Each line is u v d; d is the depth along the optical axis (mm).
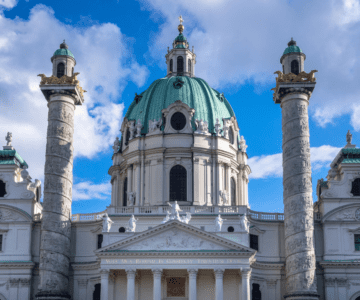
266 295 77438
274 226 80062
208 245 71062
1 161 82188
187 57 99562
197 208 78875
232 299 72438
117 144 94312
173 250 70688
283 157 76188
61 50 80125
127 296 69688
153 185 85625
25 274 77188
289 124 75812
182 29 103062
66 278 74062
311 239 72125
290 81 76062
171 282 74188
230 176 89312
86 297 77812
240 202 91062
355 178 80000
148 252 70438
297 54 77938
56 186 75062
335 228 78000
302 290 70312
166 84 93188
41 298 70750
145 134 88938
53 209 74250
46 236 73250
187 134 87312
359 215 78250
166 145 87000
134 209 78812
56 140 76500
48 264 72188
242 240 71312
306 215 72625
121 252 70562
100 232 79688
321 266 76812
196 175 85500
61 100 77750
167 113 88625
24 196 80188
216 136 88000
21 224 78875
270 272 78188
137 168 87000
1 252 78000
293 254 71875
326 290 76000
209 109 91062
